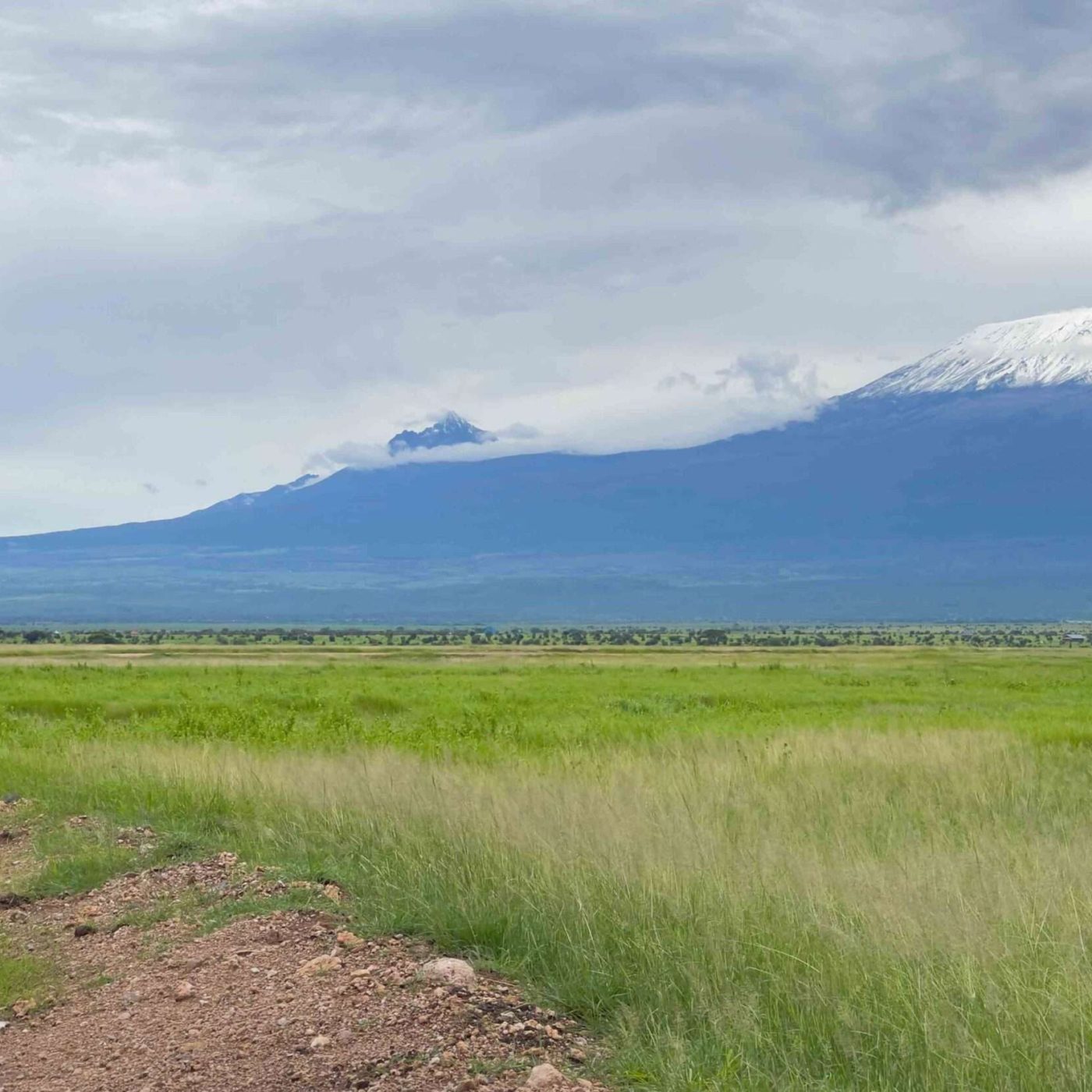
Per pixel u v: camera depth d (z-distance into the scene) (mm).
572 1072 5949
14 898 10156
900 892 8172
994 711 32156
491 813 11188
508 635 179625
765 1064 5836
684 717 30578
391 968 7402
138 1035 6902
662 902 7895
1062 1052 5770
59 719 29719
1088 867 9531
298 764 16766
